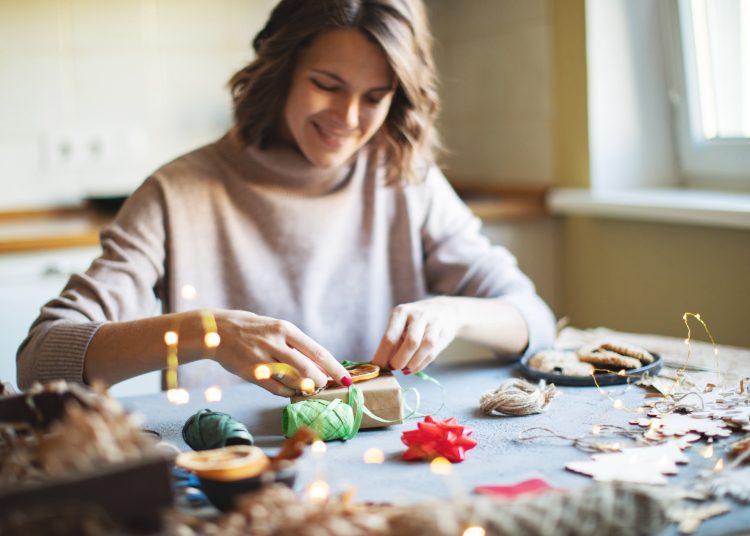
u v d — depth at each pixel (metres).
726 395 0.99
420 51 1.31
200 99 2.59
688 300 1.90
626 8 2.15
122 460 0.58
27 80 2.41
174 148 2.58
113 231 1.30
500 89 2.50
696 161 2.12
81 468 0.58
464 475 0.80
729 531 0.66
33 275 2.00
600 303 2.19
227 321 1.01
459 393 1.09
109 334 1.05
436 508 0.59
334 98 1.22
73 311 1.14
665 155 2.21
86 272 1.23
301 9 1.21
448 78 2.75
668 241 1.94
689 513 0.69
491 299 1.29
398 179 1.45
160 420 1.01
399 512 0.60
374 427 0.96
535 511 0.61
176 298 1.34
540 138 2.36
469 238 1.51
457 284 1.47
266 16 2.63
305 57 1.24
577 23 2.17
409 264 1.50
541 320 1.30
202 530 0.64
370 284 1.47
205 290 1.36
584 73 2.16
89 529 0.52
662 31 2.16
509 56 2.44
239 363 0.98
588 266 2.23
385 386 0.97
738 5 1.92
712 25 2.01
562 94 2.25
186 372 1.35
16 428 0.72
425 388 1.12
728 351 1.23
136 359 1.02
